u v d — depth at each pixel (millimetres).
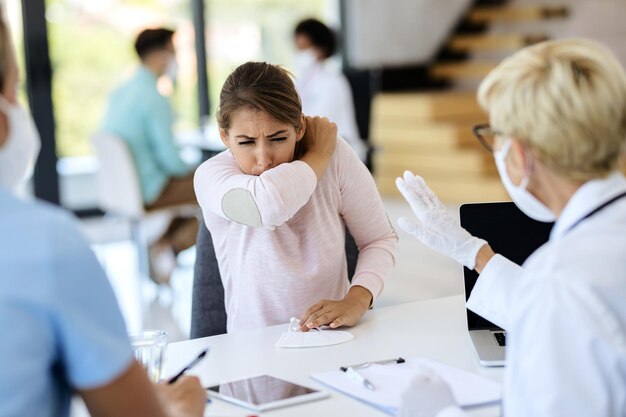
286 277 2145
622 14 8344
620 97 1223
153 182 5199
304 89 6320
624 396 1157
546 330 1174
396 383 1646
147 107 5113
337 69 8625
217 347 1948
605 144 1226
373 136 8539
